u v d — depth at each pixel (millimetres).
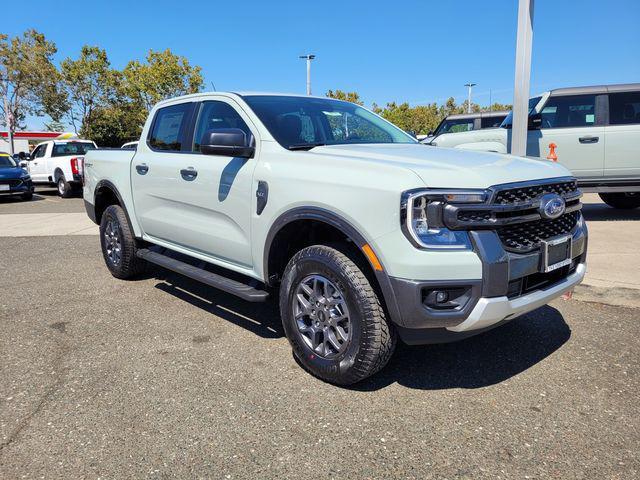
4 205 14984
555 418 2791
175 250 4621
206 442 2605
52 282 5691
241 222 3684
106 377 3332
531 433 2652
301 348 3291
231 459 2469
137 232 5172
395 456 2477
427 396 3049
